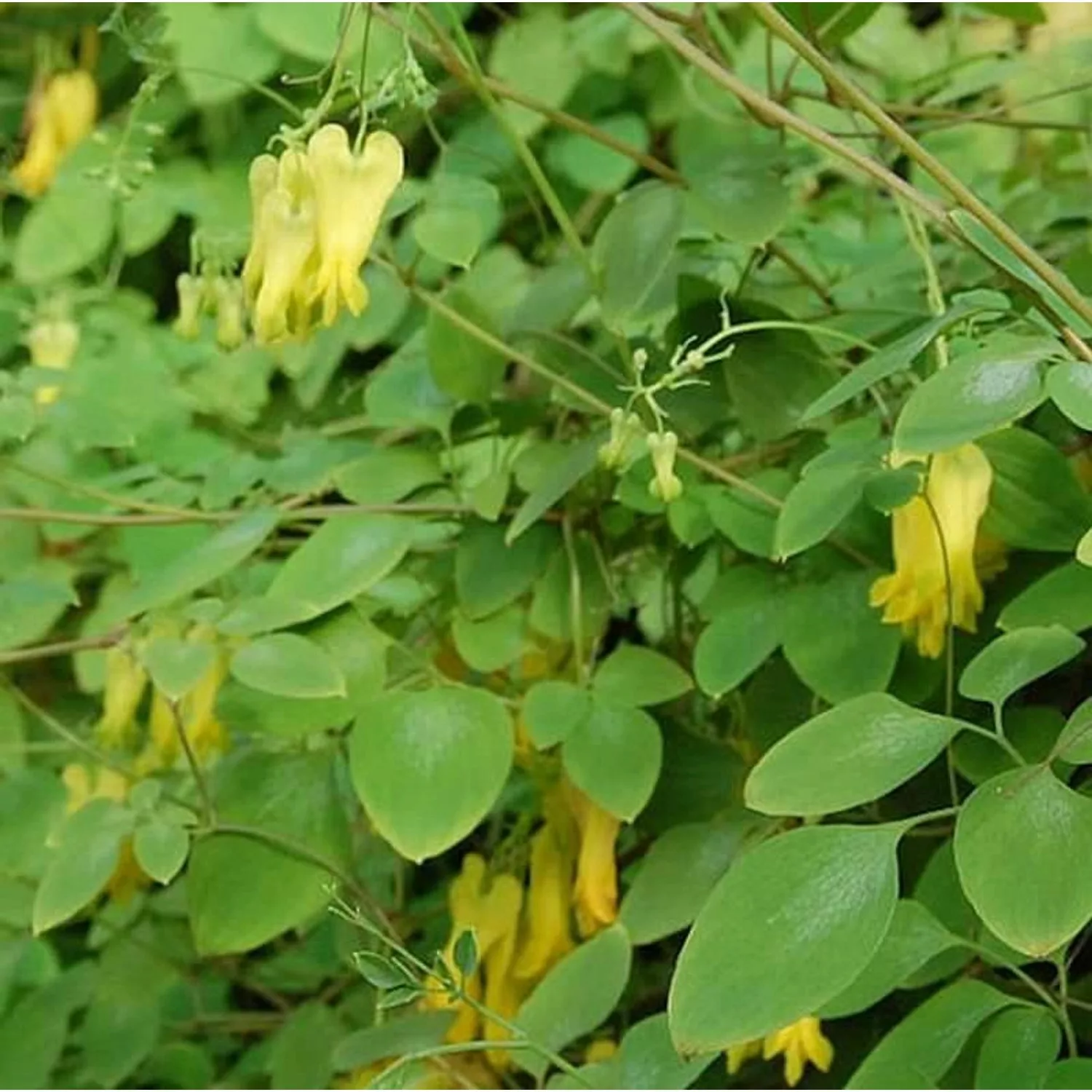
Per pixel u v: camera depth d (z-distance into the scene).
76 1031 0.59
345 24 0.49
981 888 0.43
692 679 0.54
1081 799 0.43
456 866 0.60
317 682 0.50
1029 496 0.49
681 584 0.55
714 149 0.54
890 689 0.51
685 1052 0.43
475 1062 0.54
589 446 0.53
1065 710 0.52
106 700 0.57
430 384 0.56
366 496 0.54
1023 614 0.47
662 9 0.55
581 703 0.52
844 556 0.52
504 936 0.54
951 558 0.49
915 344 0.47
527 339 0.56
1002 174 0.62
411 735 0.50
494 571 0.54
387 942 0.47
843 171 0.61
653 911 0.51
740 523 0.52
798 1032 0.50
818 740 0.45
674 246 0.53
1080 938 0.50
